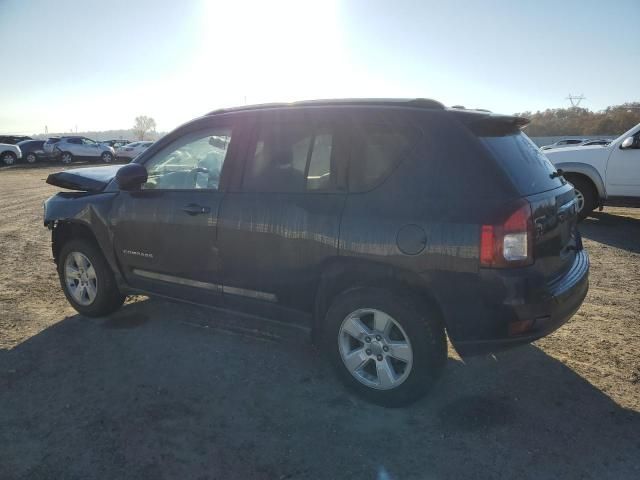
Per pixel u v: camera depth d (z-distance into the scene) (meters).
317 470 2.54
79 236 4.56
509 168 2.84
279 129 3.45
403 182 2.95
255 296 3.54
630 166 8.01
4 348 3.92
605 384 3.32
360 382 3.13
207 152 3.79
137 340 4.07
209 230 3.62
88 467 2.57
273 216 3.33
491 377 3.45
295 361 3.71
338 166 3.17
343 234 3.04
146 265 4.07
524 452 2.66
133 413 3.04
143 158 4.15
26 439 2.79
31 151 32.31
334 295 3.28
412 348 2.92
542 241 2.82
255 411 3.06
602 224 8.69
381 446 2.73
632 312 4.55
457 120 2.93
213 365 3.65
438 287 2.80
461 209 2.76
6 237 8.25
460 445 2.72
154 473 2.52
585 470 2.52
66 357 3.77
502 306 2.69
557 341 3.98
